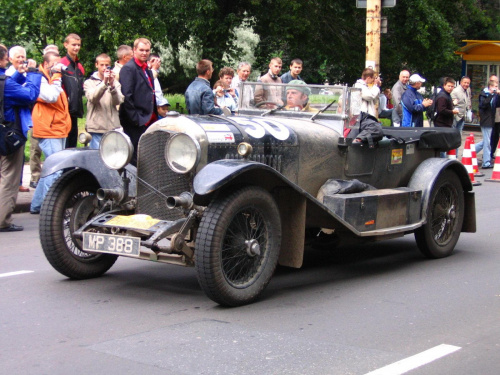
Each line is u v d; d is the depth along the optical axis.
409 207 6.48
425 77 28.17
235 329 4.57
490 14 31.27
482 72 22.86
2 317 4.82
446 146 7.37
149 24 18.17
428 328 4.65
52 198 5.62
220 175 4.73
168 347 4.21
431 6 21.16
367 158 6.55
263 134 5.62
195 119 5.42
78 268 5.77
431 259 6.87
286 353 4.12
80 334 4.46
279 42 22.72
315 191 6.11
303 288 5.70
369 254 7.12
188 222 5.06
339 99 6.32
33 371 3.84
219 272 4.86
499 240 7.84
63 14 18.80
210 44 20.36
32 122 8.16
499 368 3.93
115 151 5.49
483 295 5.52
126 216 5.38
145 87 7.74
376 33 12.97
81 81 9.39
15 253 6.93
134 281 5.85
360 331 4.57
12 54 7.82
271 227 5.23
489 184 12.69
